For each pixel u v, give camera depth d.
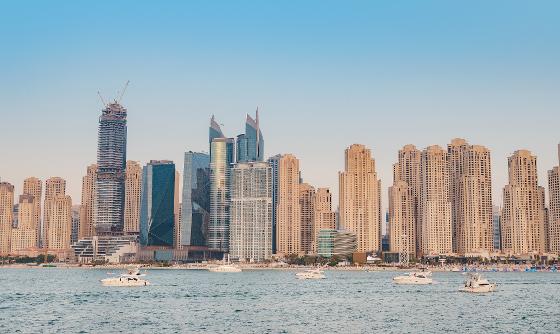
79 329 170.62
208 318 194.38
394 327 176.62
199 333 164.00
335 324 181.62
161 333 163.88
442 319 195.00
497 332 169.12
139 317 196.62
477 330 172.38
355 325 179.88
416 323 185.12
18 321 187.25
